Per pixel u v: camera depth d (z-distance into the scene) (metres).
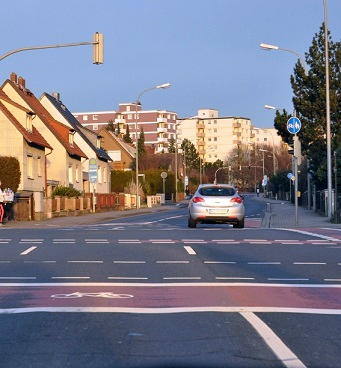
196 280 11.61
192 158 141.25
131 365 6.27
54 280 11.59
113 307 9.15
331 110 42.12
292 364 6.30
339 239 18.83
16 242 17.98
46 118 55.59
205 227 26.09
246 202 81.25
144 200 75.56
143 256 14.86
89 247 16.58
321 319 8.39
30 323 8.14
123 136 136.00
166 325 7.99
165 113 169.38
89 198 51.84
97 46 26.08
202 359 6.48
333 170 36.53
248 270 12.85
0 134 43.69
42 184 48.84
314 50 43.16
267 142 178.38
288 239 18.81
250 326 7.92
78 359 6.50
